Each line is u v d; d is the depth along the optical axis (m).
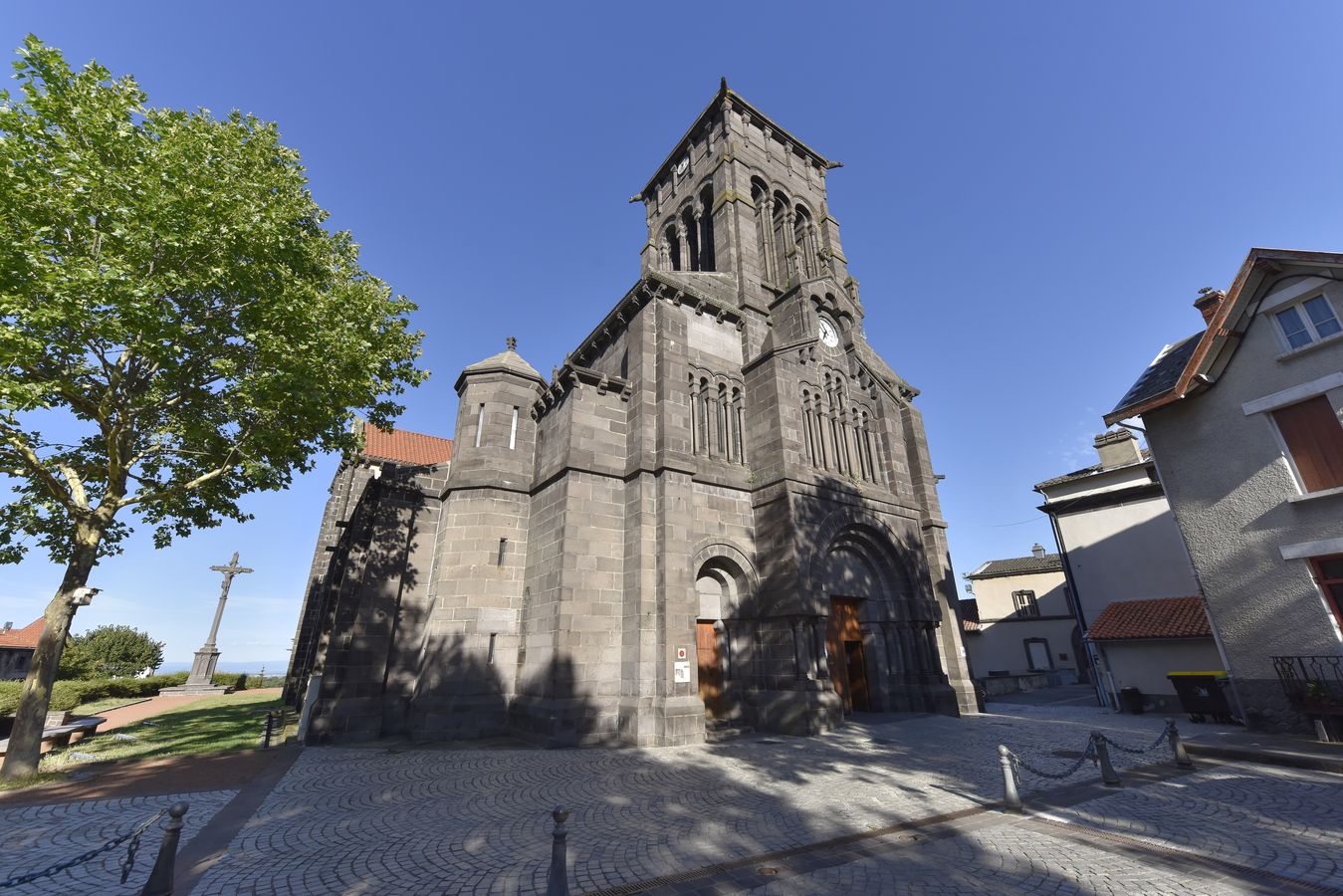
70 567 12.35
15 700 21.81
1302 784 9.47
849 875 6.50
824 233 30.58
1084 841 7.38
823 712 16.44
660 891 6.15
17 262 10.11
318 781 11.42
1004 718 19.28
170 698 35.72
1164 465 15.33
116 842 5.91
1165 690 19.53
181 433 14.51
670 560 16.66
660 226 33.50
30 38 11.20
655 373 19.33
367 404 16.31
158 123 12.95
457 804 9.61
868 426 24.81
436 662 17.05
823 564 19.00
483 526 18.80
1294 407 13.34
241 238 12.96
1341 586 12.34
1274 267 13.64
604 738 15.52
